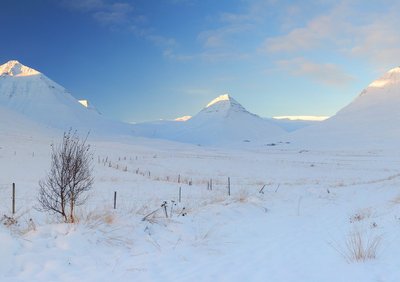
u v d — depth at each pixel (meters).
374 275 7.02
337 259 8.40
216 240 10.65
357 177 48.91
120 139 179.38
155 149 106.44
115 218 11.19
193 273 7.54
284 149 193.50
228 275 7.40
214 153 111.19
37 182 27.94
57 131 156.50
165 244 10.02
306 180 42.88
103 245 9.34
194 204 18.00
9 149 58.19
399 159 98.50
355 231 11.51
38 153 56.03
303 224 13.88
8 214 13.39
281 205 19.48
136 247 9.54
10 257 7.84
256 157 96.06
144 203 17.64
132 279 7.16
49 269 7.58
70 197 11.79
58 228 9.77
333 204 20.41
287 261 8.41
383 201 20.95
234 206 16.78
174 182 33.59
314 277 7.13
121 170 42.09
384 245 9.27
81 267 7.90
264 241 10.70
